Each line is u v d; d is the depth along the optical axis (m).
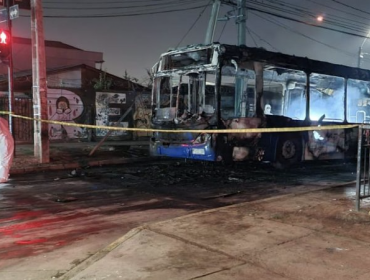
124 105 23.38
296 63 12.44
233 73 11.46
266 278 3.91
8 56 13.09
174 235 5.29
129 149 17.81
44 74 13.28
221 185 10.15
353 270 4.09
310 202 7.20
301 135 12.86
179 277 3.95
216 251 4.68
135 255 4.59
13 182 10.52
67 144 19.42
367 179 7.30
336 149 13.92
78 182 10.52
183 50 11.70
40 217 6.91
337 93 13.90
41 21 13.03
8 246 5.38
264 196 8.88
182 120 11.61
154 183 10.36
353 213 6.30
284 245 4.87
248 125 11.53
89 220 6.72
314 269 4.12
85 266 4.40
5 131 10.64
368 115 15.03
